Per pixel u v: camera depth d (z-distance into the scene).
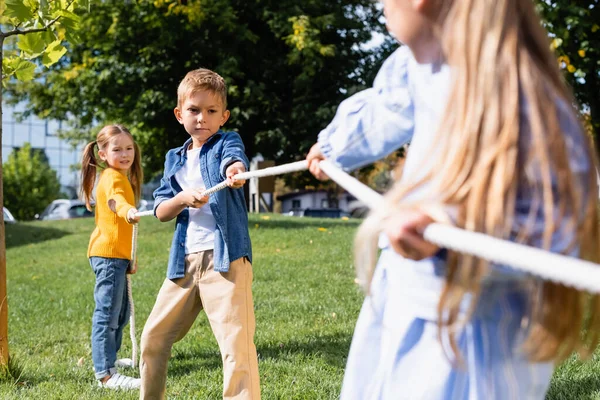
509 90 1.44
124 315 4.52
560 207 1.43
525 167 1.42
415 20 1.68
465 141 1.44
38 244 13.71
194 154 3.48
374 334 1.89
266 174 2.31
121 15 19.22
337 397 3.76
